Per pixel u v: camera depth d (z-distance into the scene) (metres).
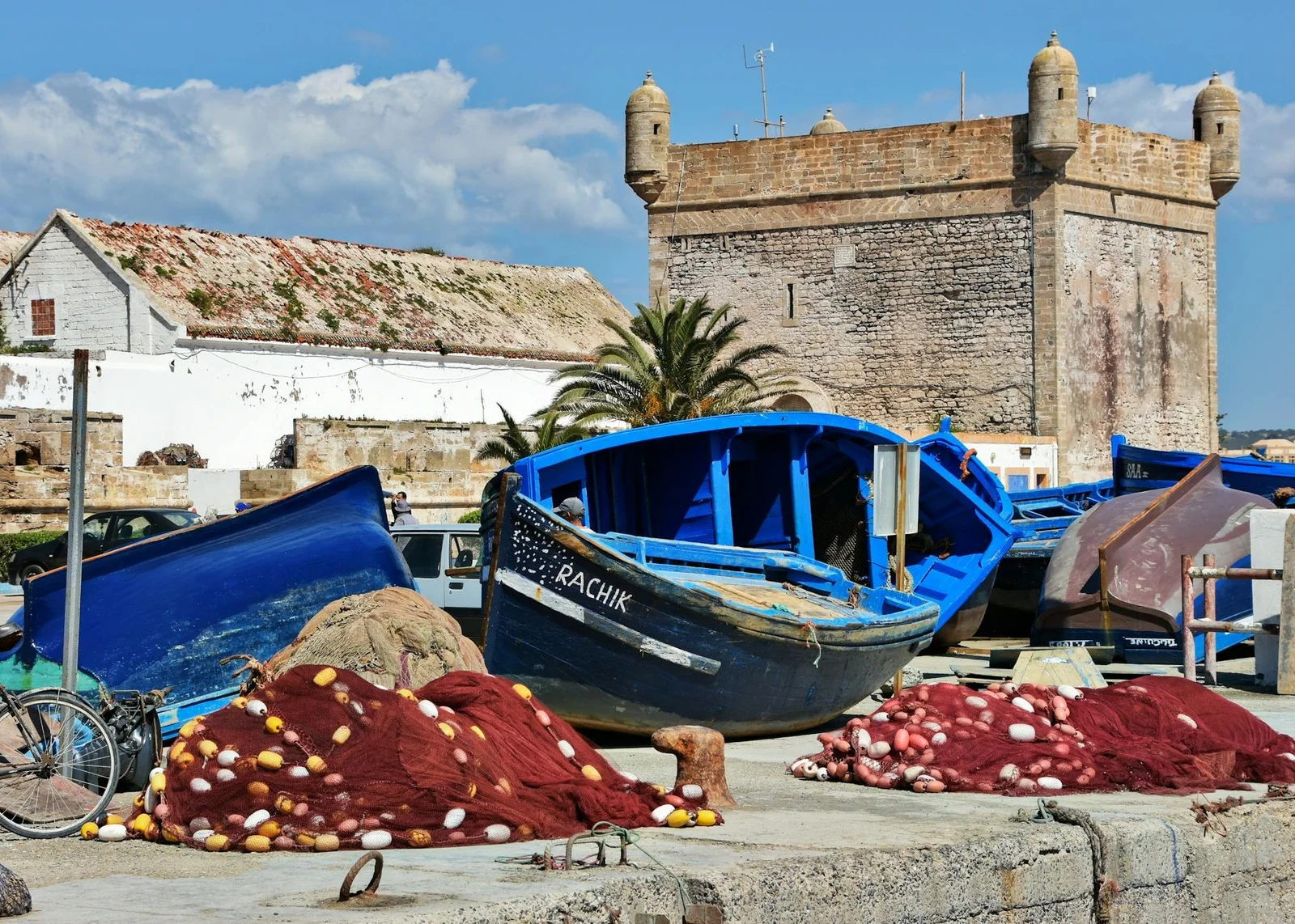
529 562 13.88
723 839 8.75
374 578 13.65
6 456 37.66
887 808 10.16
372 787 8.55
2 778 9.20
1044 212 44.22
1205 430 49.41
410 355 49.12
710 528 18.86
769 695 14.64
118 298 45.44
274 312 47.44
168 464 42.59
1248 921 10.45
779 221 47.06
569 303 60.94
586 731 15.14
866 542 21.30
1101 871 9.45
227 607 13.20
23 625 12.89
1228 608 20.56
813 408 45.12
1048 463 43.97
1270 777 11.77
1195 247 48.75
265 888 7.24
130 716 10.83
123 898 7.04
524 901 6.88
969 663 21.56
